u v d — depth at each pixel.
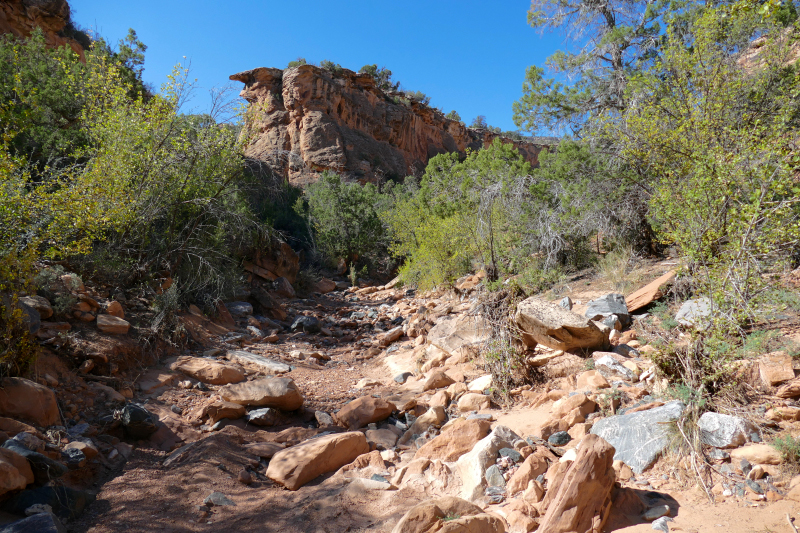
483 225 12.27
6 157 6.28
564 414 4.79
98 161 8.38
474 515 3.01
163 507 3.91
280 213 21.53
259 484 4.39
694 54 8.06
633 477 3.71
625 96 10.70
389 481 4.12
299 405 6.08
